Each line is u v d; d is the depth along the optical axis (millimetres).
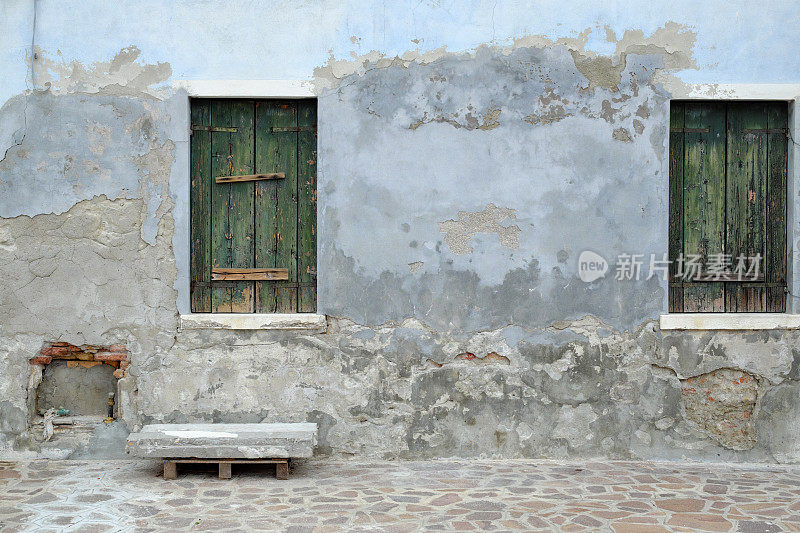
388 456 5352
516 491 4574
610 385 5371
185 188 5316
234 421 5309
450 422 5367
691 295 5488
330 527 3908
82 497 4410
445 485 4707
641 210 5371
